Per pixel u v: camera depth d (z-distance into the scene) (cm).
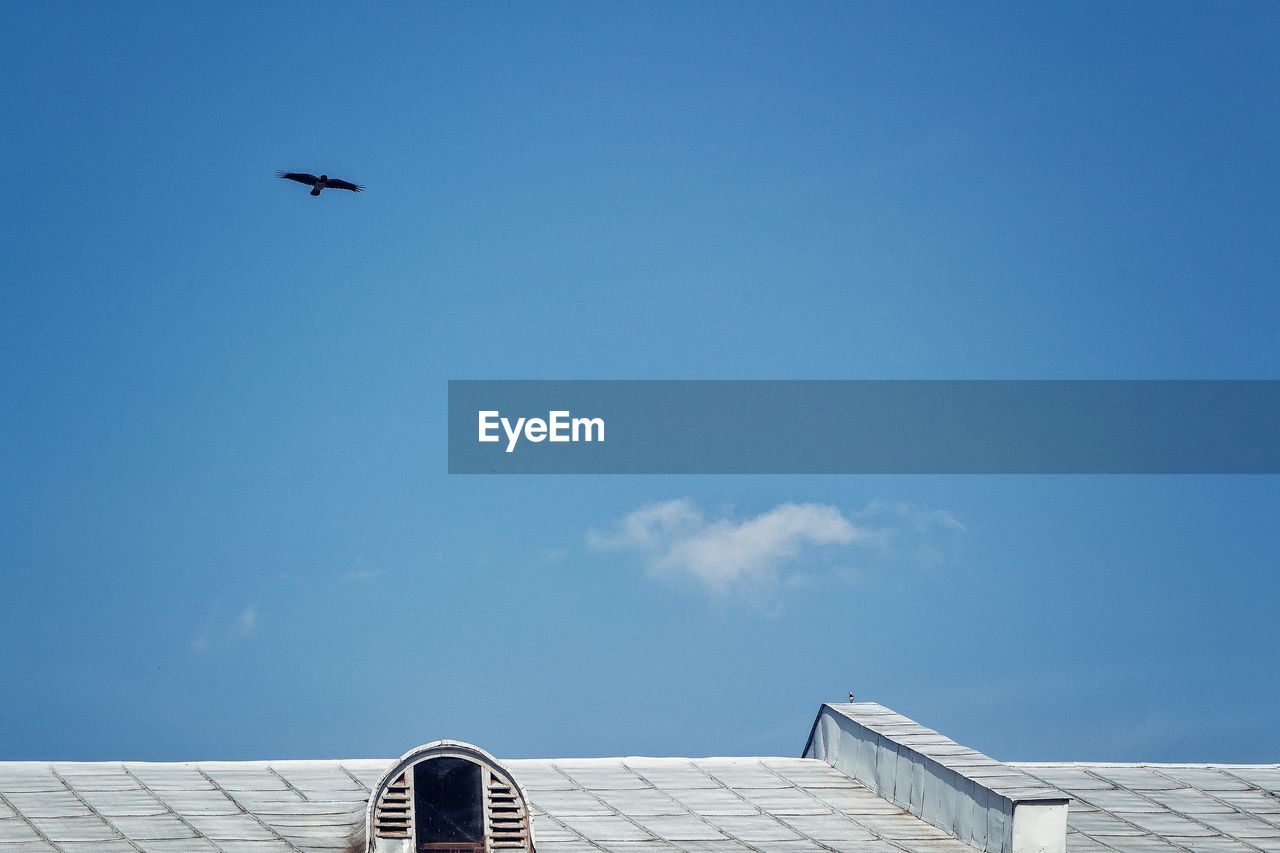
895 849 4678
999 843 4553
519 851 4316
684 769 5291
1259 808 5131
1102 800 5153
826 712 5516
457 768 4416
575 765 5259
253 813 4650
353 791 4834
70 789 4750
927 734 5162
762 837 4744
